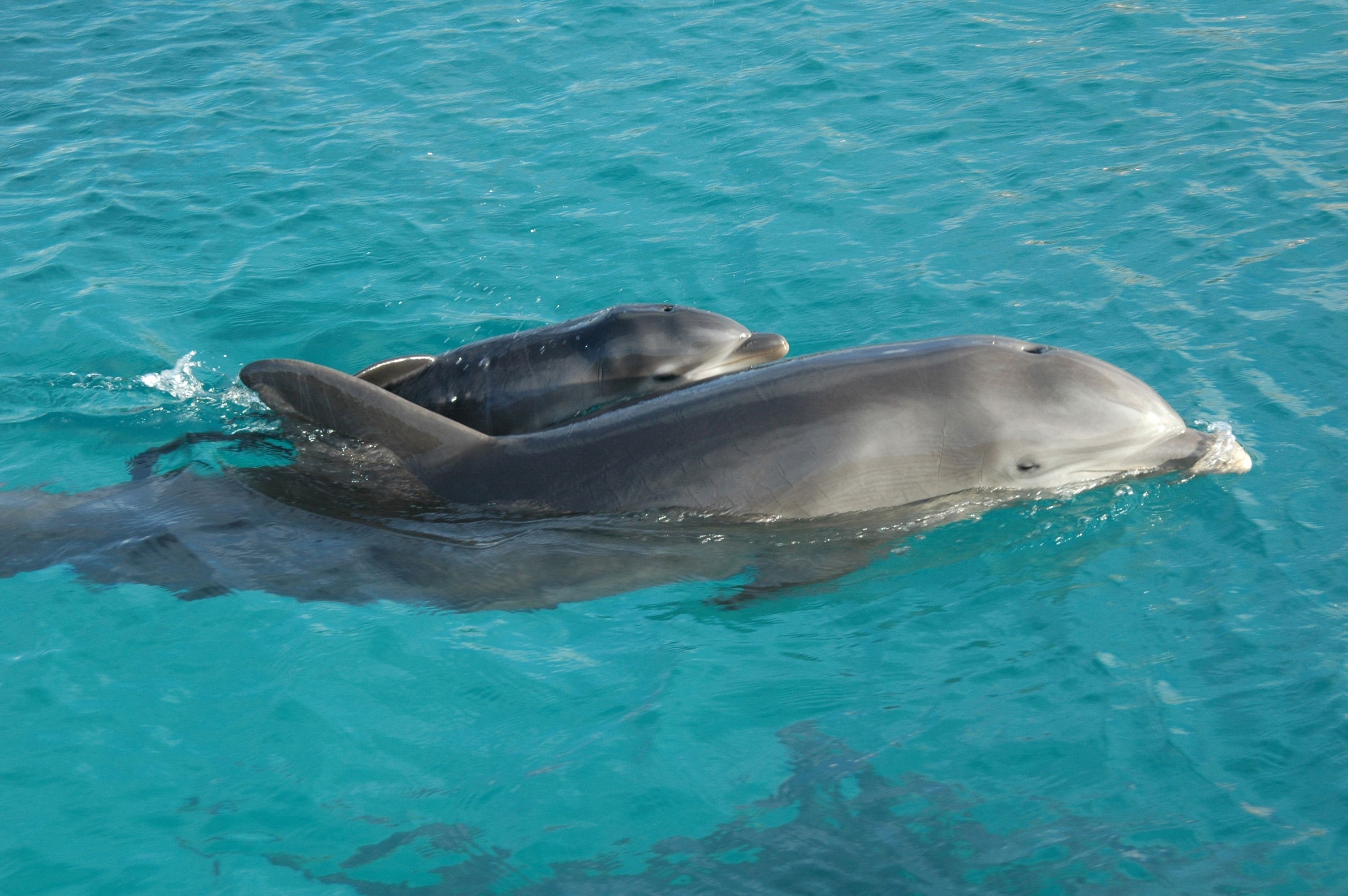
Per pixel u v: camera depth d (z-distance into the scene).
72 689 5.45
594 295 9.44
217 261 10.19
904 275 9.34
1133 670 5.41
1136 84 12.57
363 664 5.62
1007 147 11.45
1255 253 9.12
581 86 13.60
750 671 5.57
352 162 12.00
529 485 6.42
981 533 6.38
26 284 9.77
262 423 7.21
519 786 4.93
